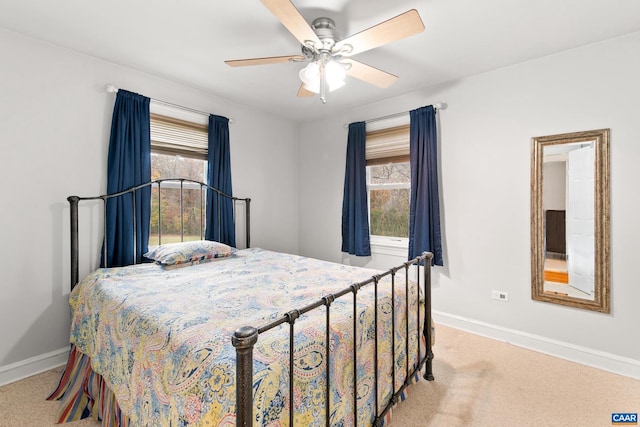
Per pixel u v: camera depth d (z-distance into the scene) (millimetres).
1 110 1910
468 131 2629
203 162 3029
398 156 3074
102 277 1943
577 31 1937
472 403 1729
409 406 1701
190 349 1045
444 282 2797
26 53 1992
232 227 3125
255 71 2512
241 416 806
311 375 1071
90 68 2256
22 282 2004
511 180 2438
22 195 1994
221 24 1855
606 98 2051
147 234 2496
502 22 1827
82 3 1660
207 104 2984
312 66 1703
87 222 2258
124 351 1331
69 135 2172
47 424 1584
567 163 2201
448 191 2748
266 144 3570
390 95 3033
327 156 3695
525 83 2355
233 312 1354
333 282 1869
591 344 2141
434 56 2258
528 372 2041
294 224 3939
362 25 1837
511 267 2455
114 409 1436
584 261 2150
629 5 1671
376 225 3383
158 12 1741
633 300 1991
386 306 1569
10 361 1966
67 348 2180
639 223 1963
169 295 1595
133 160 2412
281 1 1276
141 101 2463
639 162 1957
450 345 2424
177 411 965
